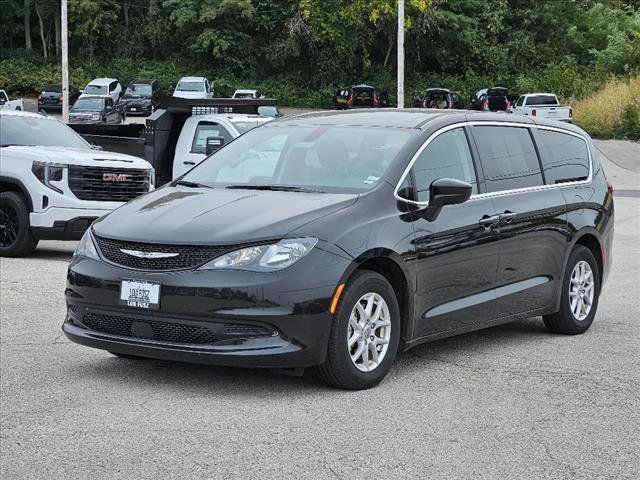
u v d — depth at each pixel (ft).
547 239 28.68
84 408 21.08
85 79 239.91
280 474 17.10
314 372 22.58
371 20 221.46
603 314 33.73
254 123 56.85
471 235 25.73
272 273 21.44
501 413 21.20
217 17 245.04
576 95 198.80
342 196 23.76
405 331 24.14
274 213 22.67
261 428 19.76
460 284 25.57
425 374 24.59
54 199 44.88
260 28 250.16
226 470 17.26
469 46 242.78
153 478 16.85
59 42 254.68
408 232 23.89
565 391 23.18
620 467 17.89
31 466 17.43
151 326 22.11
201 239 21.88
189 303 21.54
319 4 227.81
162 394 22.25
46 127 50.08
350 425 20.08
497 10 247.70
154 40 253.44
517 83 230.68
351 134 26.14
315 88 240.94
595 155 32.40
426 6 220.64
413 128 25.94
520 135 29.09
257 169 26.08
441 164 25.82
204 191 25.00
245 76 247.70
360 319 22.75
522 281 27.91
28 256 46.32
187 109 60.13
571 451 18.75
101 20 248.93
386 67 242.17
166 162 60.59
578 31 254.06
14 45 269.85
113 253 22.76
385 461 17.90
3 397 21.93
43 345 27.14
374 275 22.90
